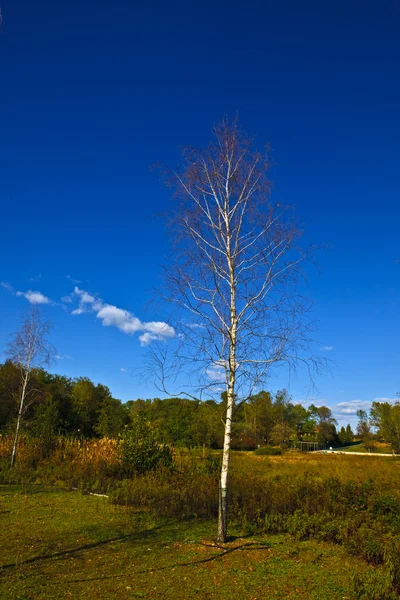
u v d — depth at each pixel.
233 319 9.65
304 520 10.01
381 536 8.61
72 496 14.58
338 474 20.44
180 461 21.81
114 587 6.42
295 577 7.04
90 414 46.28
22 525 10.20
